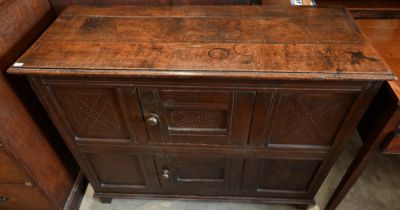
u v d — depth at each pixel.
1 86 0.83
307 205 1.21
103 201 1.29
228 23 0.87
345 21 0.87
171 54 0.76
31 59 0.75
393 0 1.13
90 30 0.86
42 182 1.04
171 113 0.85
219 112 0.83
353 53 0.74
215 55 0.75
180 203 1.29
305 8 0.93
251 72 0.70
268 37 0.81
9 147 0.87
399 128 0.78
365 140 0.91
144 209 1.28
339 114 0.81
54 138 1.12
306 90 0.74
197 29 0.85
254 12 0.92
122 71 0.71
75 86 0.78
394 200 1.27
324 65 0.71
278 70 0.70
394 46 0.91
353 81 0.70
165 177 1.08
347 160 1.42
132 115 0.85
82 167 1.09
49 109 0.86
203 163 1.04
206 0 1.04
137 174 1.14
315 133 0.88
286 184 1.13
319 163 1.00
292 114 0.82
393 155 1.44
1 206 1.18
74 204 1.25
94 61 0.74
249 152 0.97
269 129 0.87
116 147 0.99
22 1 0.90
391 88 0.73
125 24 0.88
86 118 0.89
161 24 0.88
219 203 1.29
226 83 0.73
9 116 0.86
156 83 0.75
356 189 1.31
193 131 0.90
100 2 1.06
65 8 1.01
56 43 0.80
